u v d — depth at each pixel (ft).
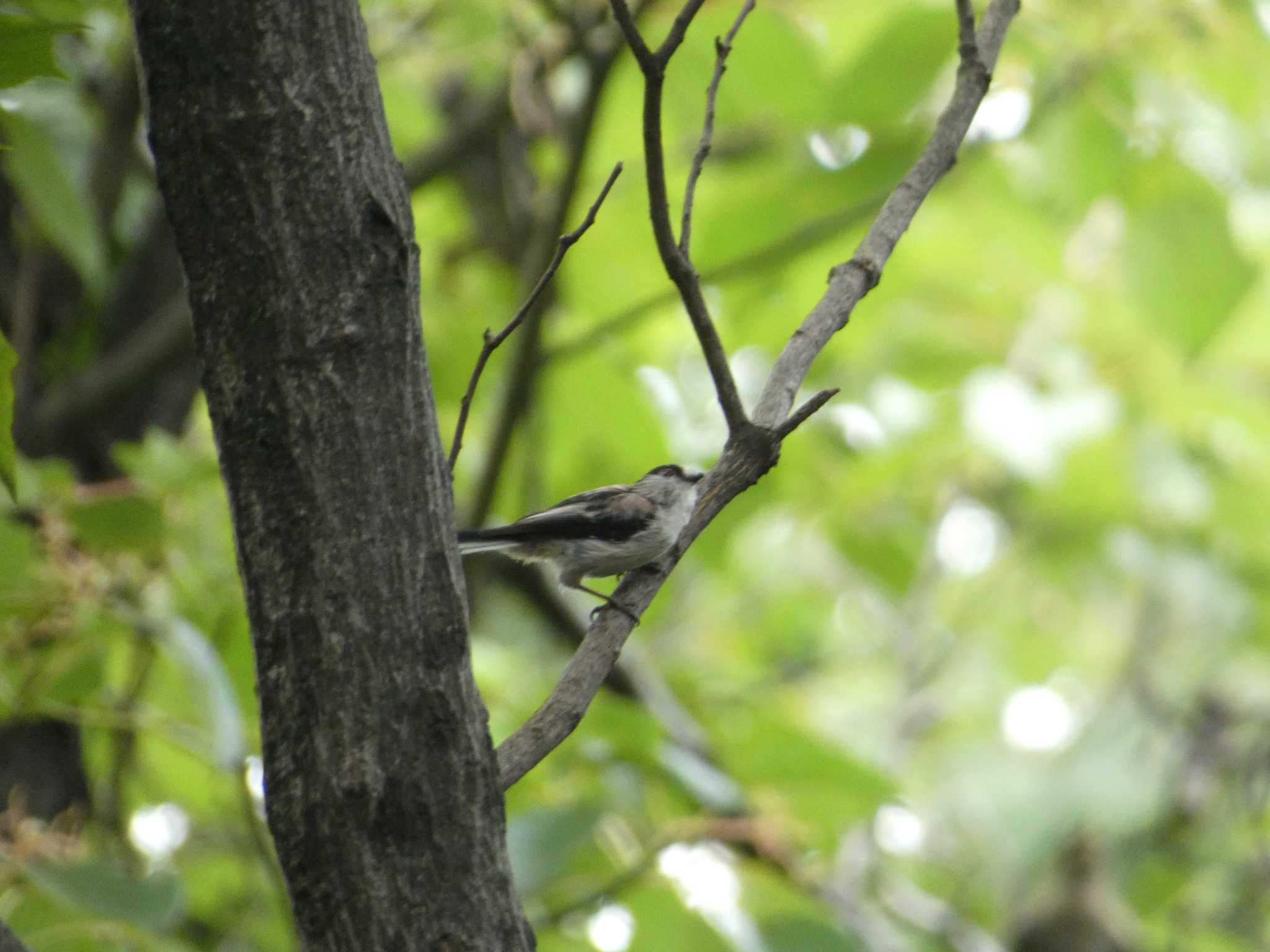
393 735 12.39
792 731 29.32
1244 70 34.14
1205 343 34.73
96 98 36.78
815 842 30.66
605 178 38.09
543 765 30.45
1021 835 50.67
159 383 36.52
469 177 43.98
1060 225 41.04
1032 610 59.41
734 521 39.83
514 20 36.52
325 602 12.39
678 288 16.85
